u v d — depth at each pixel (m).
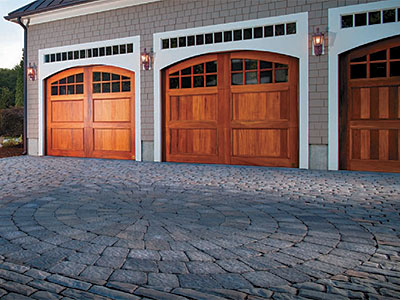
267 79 7.25
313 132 6.79
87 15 8.98
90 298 1.84
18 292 1.91
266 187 4.98
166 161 8.34
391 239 2.71
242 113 7.52
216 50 7.55
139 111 8.49
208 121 7.86
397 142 6.30
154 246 2.58
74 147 9.45
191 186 5.09
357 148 6.58
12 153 10.32
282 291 1.89
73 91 9.38
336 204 3.90
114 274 2.11
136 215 3.44
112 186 5.09
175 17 7.96
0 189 4.84
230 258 2.35
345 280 2.02
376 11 6.26
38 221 3.23
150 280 2.03
